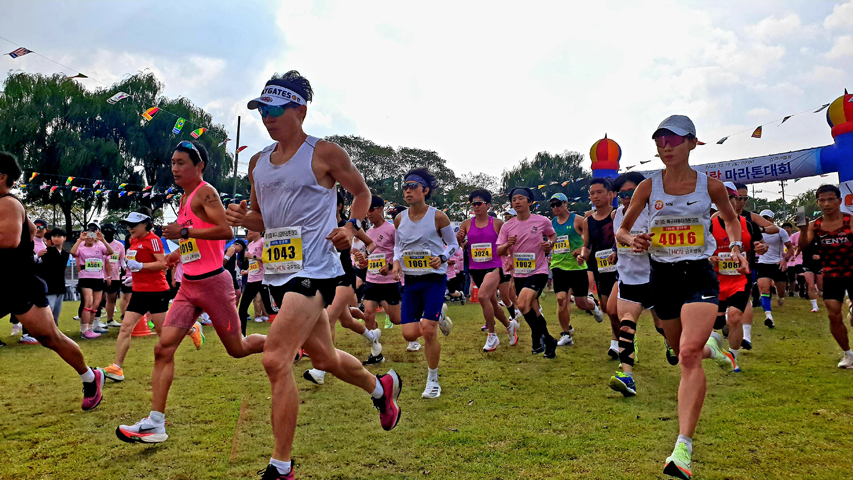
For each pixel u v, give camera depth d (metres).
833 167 12.80
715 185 3.54
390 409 3.60
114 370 5.41
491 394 4.87
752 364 5.87
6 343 8.39
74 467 3.27
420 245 5.19
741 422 3.88
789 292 15.48
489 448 3.49
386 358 6.83
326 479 3.06
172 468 3.26
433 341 4.85
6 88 25.84
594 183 6.77
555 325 9.54
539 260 6.80
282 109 3.06
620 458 3.27
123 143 27.47
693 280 3.43
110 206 28.77
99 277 9.43
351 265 6.15
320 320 3.16
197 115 28.64
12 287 3.93
